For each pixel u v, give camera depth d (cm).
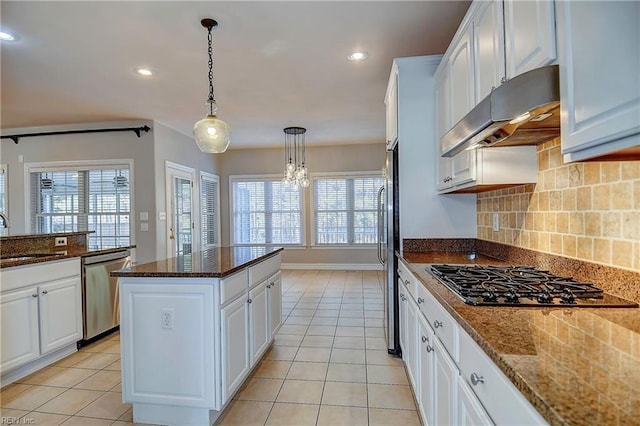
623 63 79
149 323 206
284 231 742
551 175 179
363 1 225
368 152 710
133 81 355
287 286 570
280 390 243
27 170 529
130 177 505
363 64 320
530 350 89
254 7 229
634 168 126
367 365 280
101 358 297
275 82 362
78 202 521
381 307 448
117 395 238
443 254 271
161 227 516
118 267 360
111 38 267
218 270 206
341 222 726
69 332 300
